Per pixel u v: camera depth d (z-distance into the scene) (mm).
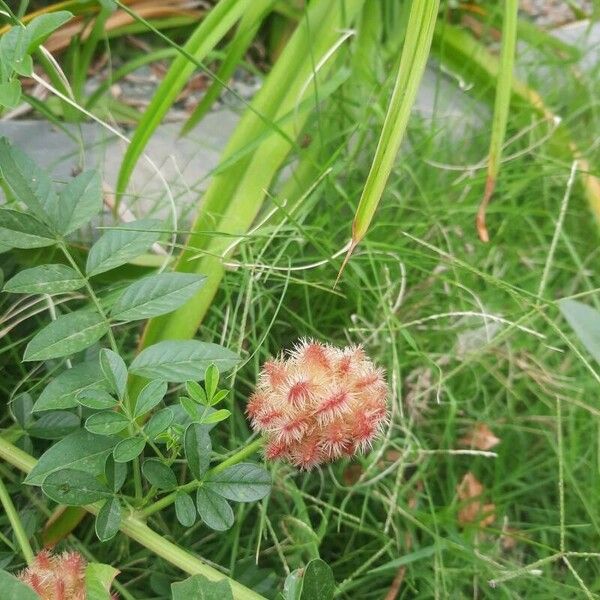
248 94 374
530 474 263
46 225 193
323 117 308
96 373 182
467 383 276
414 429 263
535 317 272
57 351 180
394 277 289
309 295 279
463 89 355
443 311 286
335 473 250
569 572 240
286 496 241
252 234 245
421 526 228
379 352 273
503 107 243
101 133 325
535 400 283
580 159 333
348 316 281
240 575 212
